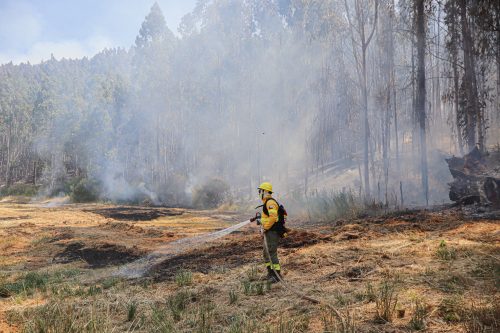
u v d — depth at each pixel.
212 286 6.14
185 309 5.11
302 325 4.02
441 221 10.76
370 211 14.88
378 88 32.94
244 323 4.23
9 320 5.30
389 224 10.90
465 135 23.11
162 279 7.31
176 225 18.34
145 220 22.39
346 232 9.91
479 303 4.11
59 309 5.16
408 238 8.38
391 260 6.48
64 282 7.89
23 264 10.28
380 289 4.90
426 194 19.97
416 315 3.90
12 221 20.69
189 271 7.55
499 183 12.52
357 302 4.59
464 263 5.76
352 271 5.96
